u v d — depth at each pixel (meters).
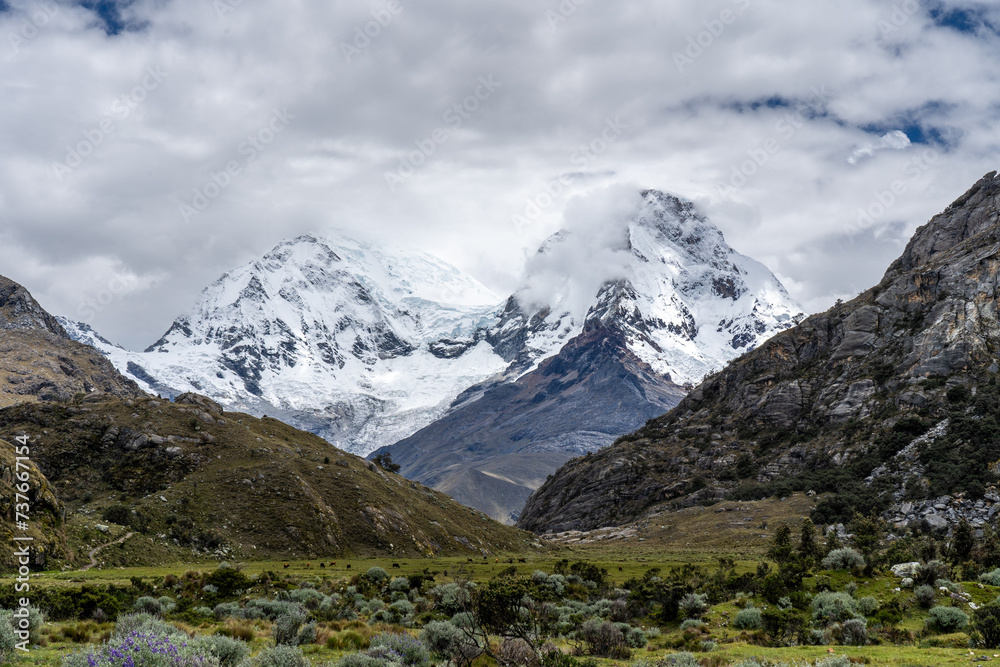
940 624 53.38
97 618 51.28
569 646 49.06
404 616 63.41
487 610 40.25
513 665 32.97
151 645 27.30
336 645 43.38
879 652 46.16
